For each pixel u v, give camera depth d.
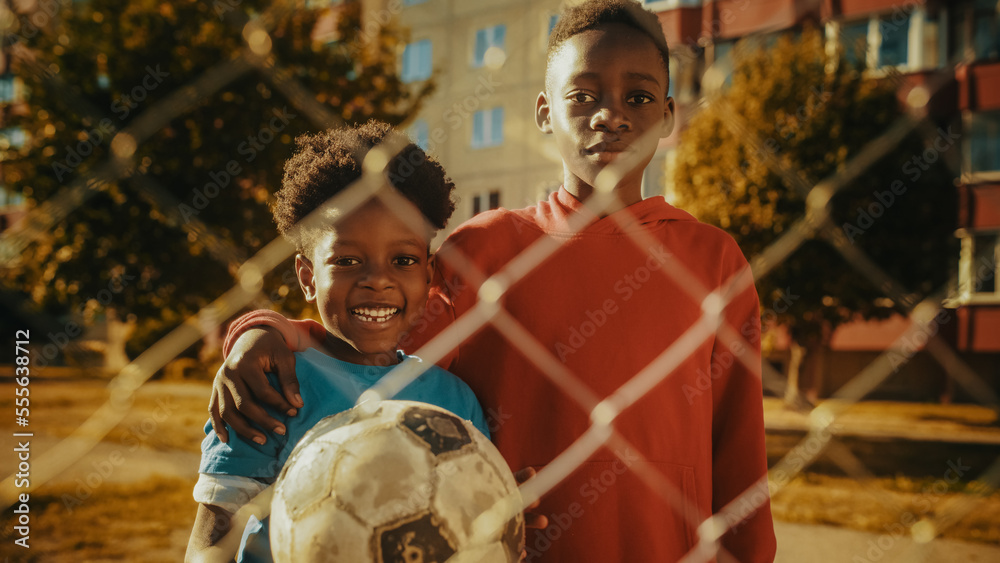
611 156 1.81
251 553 1.47
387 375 1.69
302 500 1.24
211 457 1.51
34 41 7.41
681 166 11.52
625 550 1.75
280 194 1.94
